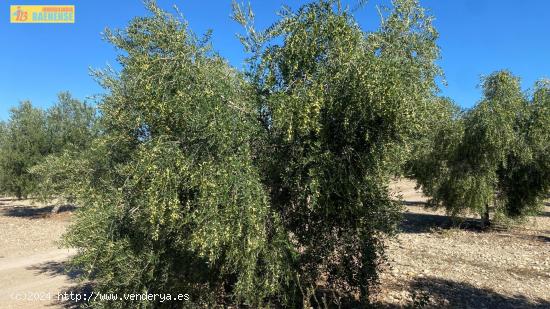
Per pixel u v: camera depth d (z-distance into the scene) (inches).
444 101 355.9
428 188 641.6
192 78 205.0
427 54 225.5
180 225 201.3
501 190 629.9
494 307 301.1
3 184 818.8
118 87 275.0
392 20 223.3
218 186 190.9
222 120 195.8
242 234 196.2
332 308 257.9
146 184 204.1
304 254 237.8
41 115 858.8
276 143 219.5
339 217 234.2
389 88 188.2
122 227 239.5
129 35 233.1
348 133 213.5
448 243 531.5
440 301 310.0
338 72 200.5
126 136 254.1
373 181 226.4
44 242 591.8
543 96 597.9
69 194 308.7
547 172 599.2
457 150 584.1
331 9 211.6
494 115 564.1
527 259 443.2
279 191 229.3
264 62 219.3
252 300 226.8
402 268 398.6
